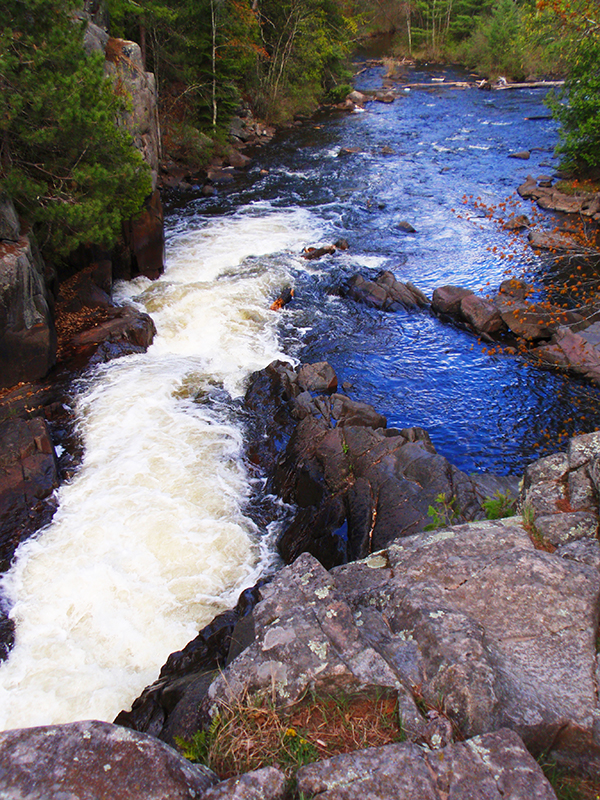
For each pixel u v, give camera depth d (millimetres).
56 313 15164
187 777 2846
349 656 3592
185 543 9438
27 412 11969
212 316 16391
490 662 3527
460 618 3781
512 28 47375
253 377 13805
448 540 4703
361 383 14102
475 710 3227
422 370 14570
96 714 7020
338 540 8992
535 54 44938
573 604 3869
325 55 42906
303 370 13766
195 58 31891
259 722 3365
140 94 18812
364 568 4777
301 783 2818
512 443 12117
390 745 2957
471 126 36094
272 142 35438
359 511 9352
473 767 2828
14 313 12180
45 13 12977
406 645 3715
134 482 10609
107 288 16594
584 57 21688
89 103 13820
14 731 2928
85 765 2791
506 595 3994
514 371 14422
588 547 4375
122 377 13484
